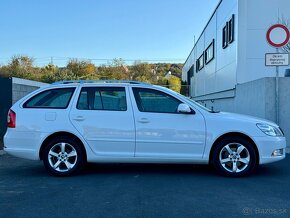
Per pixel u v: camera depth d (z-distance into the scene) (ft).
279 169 25.49
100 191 19.89
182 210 16.57
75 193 19.54
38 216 15.97
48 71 179.83
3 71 161.27
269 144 22.93
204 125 23.07
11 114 24.12
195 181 21.98
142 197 18.65
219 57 63.77
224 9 59.21
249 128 22.94
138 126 23.27
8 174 24.52
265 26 49.14
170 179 22.56
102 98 24.08
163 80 228.63
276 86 33.91
